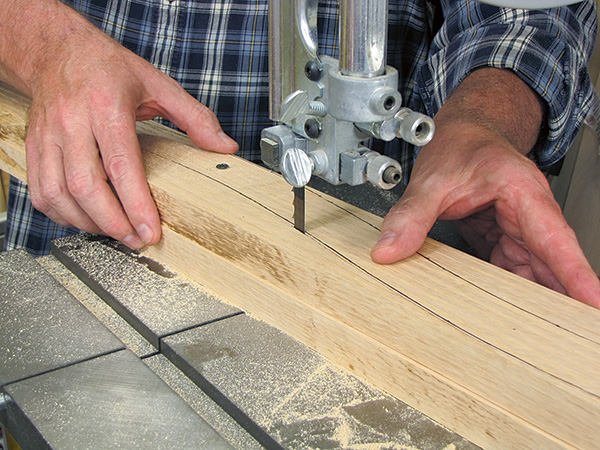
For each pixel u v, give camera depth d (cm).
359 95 64
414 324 70
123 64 110
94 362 76
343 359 78
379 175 70
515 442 63
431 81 140
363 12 61
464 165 98
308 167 73
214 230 94
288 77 78
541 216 87
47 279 94
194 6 154
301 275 82
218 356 79
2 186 204
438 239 118
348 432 66
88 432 65
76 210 104
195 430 65
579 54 127
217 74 158
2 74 124
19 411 68
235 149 120
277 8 75
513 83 122
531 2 48
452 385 67
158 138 127
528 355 63
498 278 78
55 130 102
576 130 131
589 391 58
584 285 79
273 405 70
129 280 97
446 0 148
